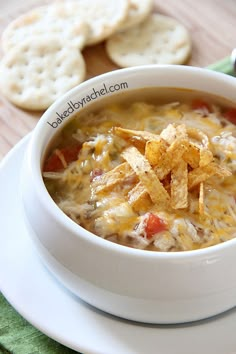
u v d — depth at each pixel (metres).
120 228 0.33
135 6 0.56
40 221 0.33
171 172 0.34
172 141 0.35
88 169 0.36
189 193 0.35
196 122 0.38
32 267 0.35
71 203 0.35
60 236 0.32
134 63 0.53
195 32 0.55
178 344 0.32
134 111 0.39
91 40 0.54
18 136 0.49
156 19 0.56
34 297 0.34
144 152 0.36
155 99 0.39
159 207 0.34
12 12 0.58
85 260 0.32
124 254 0.31
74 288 0.33
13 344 0.35
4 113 0.50
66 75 0.52
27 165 0.34
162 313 0.32
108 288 0.32
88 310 0.34
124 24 0.55
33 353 0.35
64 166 0.36
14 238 0.36
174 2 0.58
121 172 0.35
